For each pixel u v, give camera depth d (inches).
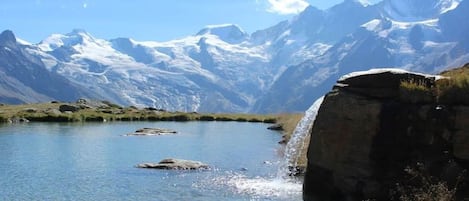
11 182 1561.3
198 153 2326.5
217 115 6156.5
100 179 1614.2
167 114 6200.8
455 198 975.0
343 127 1164.5
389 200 1077.1
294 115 4141.2
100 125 4542.3
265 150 2449.6
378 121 1123.9
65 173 1723.7
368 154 1122.0
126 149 2461.9
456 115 1055.6
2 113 5211.6
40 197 1355.8
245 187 1469.0
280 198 1314.0
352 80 1200.2
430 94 1107.3
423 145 1079.0
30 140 2883.9
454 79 1111.6
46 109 6112.2
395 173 1089.4
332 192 1176.8
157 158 2128.4
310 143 1247.5
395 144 1104.2
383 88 1160.2
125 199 1327.5
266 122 5462.6
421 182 1040.2
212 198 1331.2
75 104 6919.3
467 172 1013.2
